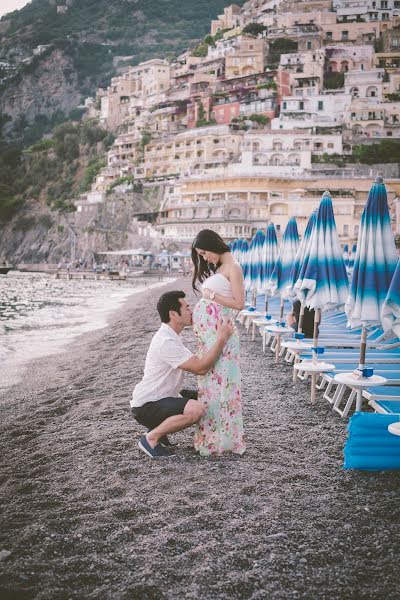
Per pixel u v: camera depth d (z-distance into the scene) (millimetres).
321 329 12820
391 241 6547
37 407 9164
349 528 4332
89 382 10727
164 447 6066
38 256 136875
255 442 6383
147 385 5953
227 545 4086
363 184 84750
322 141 93875
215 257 5715
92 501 4875
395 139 94625
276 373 10703
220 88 120938
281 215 86812
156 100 148125
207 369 5742
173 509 4648
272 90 109062
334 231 8484
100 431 7055
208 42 162000
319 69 113125
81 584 3709
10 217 150500
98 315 28422
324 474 5395
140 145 127000
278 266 13641
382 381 6684
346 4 140750
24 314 29422
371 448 5445
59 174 161000
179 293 5953
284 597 3527
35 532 4348
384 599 3506
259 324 13711
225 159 102062
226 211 88500
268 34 136125
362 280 6559
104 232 116750
